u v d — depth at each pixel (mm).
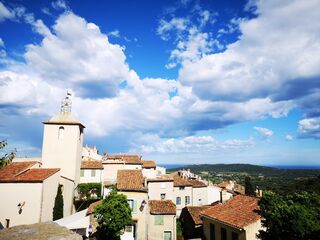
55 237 6609
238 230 22984
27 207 31609
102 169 52156
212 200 53594
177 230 40469
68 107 44281
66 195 39219
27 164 37125
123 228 31922
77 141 42125
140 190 35625
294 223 14750
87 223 31453
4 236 6660
